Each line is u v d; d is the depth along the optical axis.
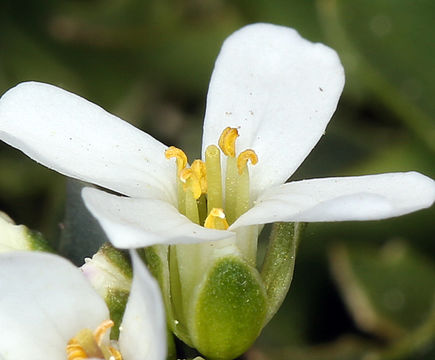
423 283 0.08
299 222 0.07
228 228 0.07
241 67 0.07
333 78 0.07
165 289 0.07
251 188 0.07
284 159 0.07
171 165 0.07
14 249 0.07
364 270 0.08
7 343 0.06
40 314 0.06
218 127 0.07
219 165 0.07
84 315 0.07
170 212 0.07
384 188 0.07
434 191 0.06
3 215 0.07
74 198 0.07
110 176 0.07
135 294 0.06
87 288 0.06
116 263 0.07
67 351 0.07
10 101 0.07
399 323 0.08
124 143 0.07
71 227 0.07
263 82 0.07
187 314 0.07
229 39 0.07
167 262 0.07
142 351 0.06
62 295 0.06
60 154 0.07
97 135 0.07
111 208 0.06
